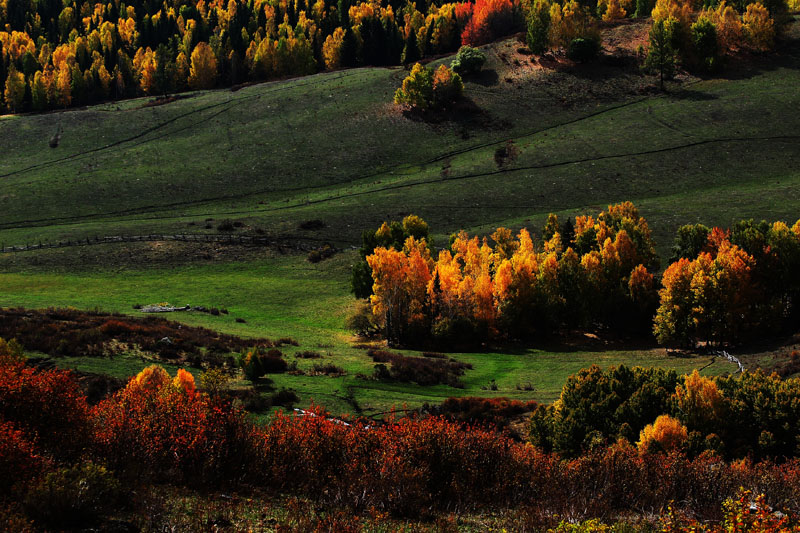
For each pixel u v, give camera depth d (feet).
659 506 59.47
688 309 229.66
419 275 251.60
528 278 252.83
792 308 242.58
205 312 260.42
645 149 442.50
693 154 431.84
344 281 310.24
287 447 60.70
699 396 120.78
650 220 347.97
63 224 386.52
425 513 53.52
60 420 55.06
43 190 426.51
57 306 237.66
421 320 244.83
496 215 382.01
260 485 57.16
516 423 145.59
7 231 372.17
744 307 225.15
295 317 267.80
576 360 220.84
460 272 272.92
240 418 62.23
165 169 460.55
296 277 315.78
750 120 463.83
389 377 181.78
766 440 113.91
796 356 176.96
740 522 42.55
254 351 162.50
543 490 61.00
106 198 420.36
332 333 250.57
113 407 62.03
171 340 186.19
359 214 387.55
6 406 53.72
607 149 447.42
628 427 121.70
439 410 150.61
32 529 39.70
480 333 245.45
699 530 45.32
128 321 209.97
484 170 439.22
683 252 288.51
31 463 46.52
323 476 58.23
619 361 217.97
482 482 60.95
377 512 51.24
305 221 377.30
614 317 258.98
